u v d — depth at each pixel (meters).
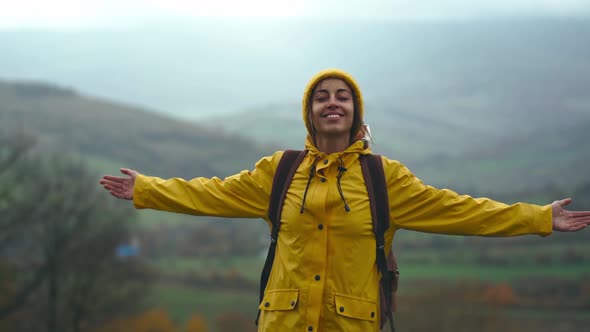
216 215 4.27
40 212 31.38
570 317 47.66
